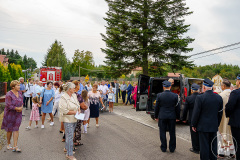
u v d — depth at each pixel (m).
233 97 3.94
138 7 17.31
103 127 7.63
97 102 7.46
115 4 17.92
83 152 4.89
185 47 17.30
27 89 11.73
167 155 4.78
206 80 4.05
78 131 5.38
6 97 4.74
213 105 3.94
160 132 5.11
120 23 17.80
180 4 17.39
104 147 5.29
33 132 6.64
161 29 17.72
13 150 4.84
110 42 17.58
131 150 5.09
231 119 4.06
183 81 7.63
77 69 72.19
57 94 7.92
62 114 4.36
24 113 10.42
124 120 9.26
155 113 5.23
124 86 16.25
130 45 18.27
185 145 5.63
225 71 80.94
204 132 3.96
